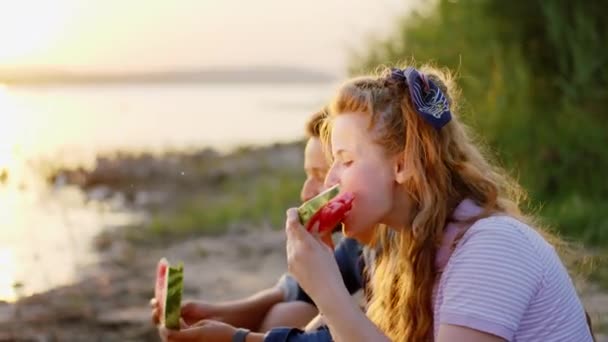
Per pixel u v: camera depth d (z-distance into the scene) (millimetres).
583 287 5625
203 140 20953
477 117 7895
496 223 2586
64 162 13953
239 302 3709
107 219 9812
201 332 3191
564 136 7820
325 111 3432
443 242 2658
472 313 2494
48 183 12117
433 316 2662
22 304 5922
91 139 19859
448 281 2568
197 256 7840
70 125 24594
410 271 2686
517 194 3119
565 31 8148
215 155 16344
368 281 3344
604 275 5887
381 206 2691
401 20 9164
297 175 12680
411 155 2654
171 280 3184
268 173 13477
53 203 10664
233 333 3184
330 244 2840
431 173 2664
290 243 2709
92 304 5984
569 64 8195
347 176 2709
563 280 2627
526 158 7812
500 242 2545
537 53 8344
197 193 12039
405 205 2715
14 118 26781
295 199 10258
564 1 8180
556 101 8203
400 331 2740
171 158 15531
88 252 7863
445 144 2686
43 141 18031
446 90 2846
